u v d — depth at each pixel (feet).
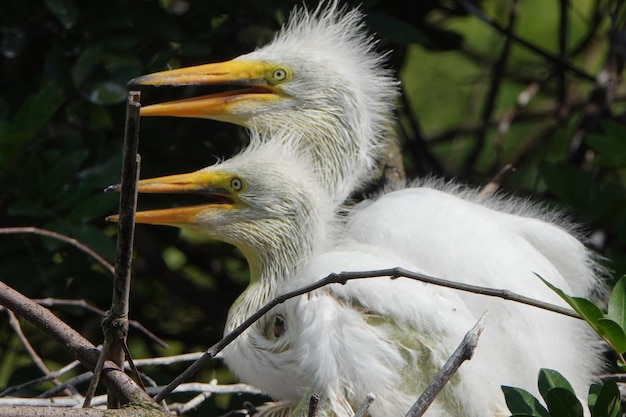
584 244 30.73
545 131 42.39
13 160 30.99
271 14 33.01
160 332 36.83
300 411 24.14
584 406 25.41
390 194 28.04
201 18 33.68
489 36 45.32
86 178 31.48
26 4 32.96
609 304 21.39
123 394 20.31
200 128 34.81
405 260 25.63
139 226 36.24
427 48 38.93
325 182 30.42
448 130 42.37
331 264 25.16
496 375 24.40
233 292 37.81
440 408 23.84
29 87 33.58
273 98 30.25
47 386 34.40
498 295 21.34
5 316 33.30
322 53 30.48
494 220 26.86
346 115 30.35
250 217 27.58
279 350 26.09
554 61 39.58
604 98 38.32
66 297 30.53
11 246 30.96
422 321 24.22
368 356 24.02
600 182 37.40
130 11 32.24
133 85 29.58
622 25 40.19
